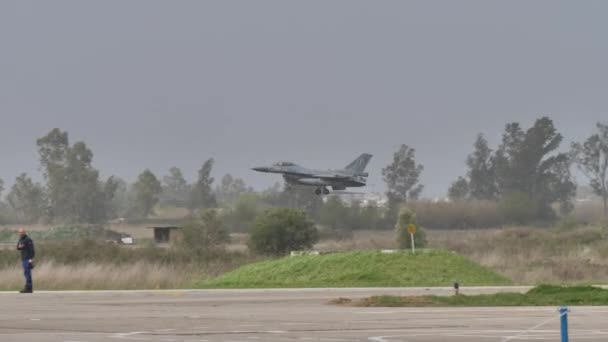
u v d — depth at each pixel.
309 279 132.50
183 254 194.50
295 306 93.62
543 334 68.50
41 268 133.88
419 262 135.38
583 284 133.88
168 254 193.00
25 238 114.44
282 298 105.62
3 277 129.88
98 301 100.38
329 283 130.38
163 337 66.19
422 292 115.88
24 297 106.94
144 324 74.94
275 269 136.38
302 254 145.12
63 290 123.56
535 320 78.69
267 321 77.62
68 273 132.62
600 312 87.06
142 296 109.25
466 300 97.88
